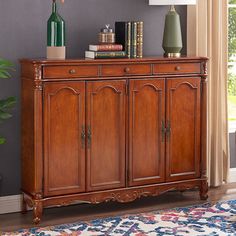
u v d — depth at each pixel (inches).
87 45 218.1
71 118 202.5
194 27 230.7
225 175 240.8
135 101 209.6
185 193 230.5
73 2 215.0
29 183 205.3
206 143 221.0
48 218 206.7
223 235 191.2
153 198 225.3
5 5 206.8
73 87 201.6
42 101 198.8
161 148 214.4
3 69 205.2
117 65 206.1
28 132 203.9
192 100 217.6
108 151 207.9
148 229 195.9
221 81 236.5
